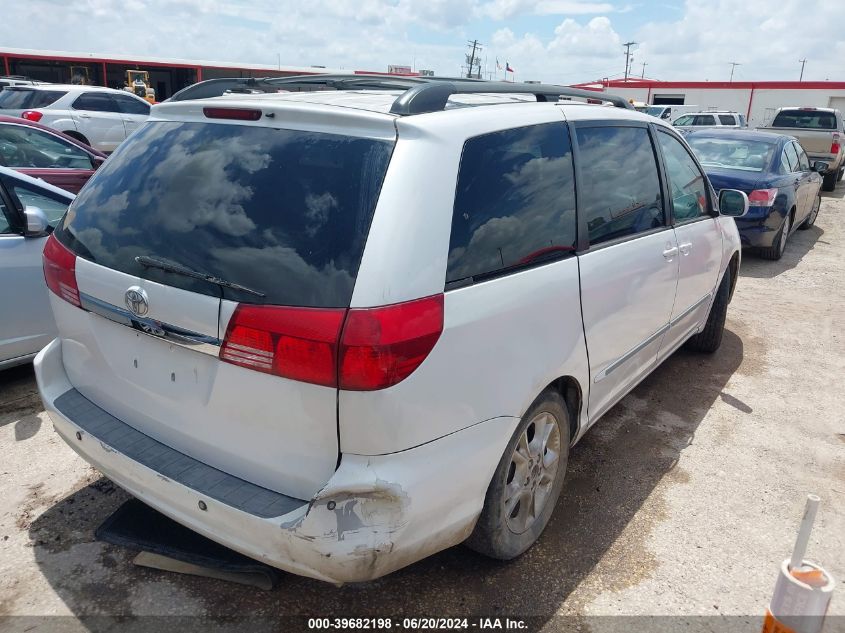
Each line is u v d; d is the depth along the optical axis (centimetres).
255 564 249
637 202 343
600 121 321
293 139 224
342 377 191
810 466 371
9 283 401
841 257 938
